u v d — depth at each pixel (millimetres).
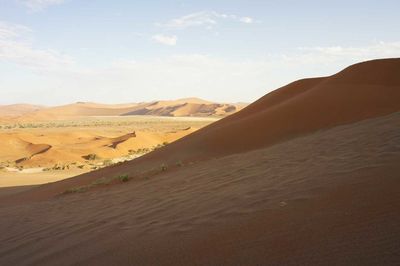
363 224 3939
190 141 22828
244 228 4695
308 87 29109
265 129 19812
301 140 13570
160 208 7242
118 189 12641
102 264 4648
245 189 7012
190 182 9945
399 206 4172
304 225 4297
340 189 5324
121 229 6266
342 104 19984
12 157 63344
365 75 23766
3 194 27000
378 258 3209
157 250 4668
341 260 3318
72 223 7797
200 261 4027
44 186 23422
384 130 10406
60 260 5270
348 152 8438
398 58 24703
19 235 7691
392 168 5887
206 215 5812
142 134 74875
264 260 3676
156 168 16516
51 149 60812
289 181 6746
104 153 60812
